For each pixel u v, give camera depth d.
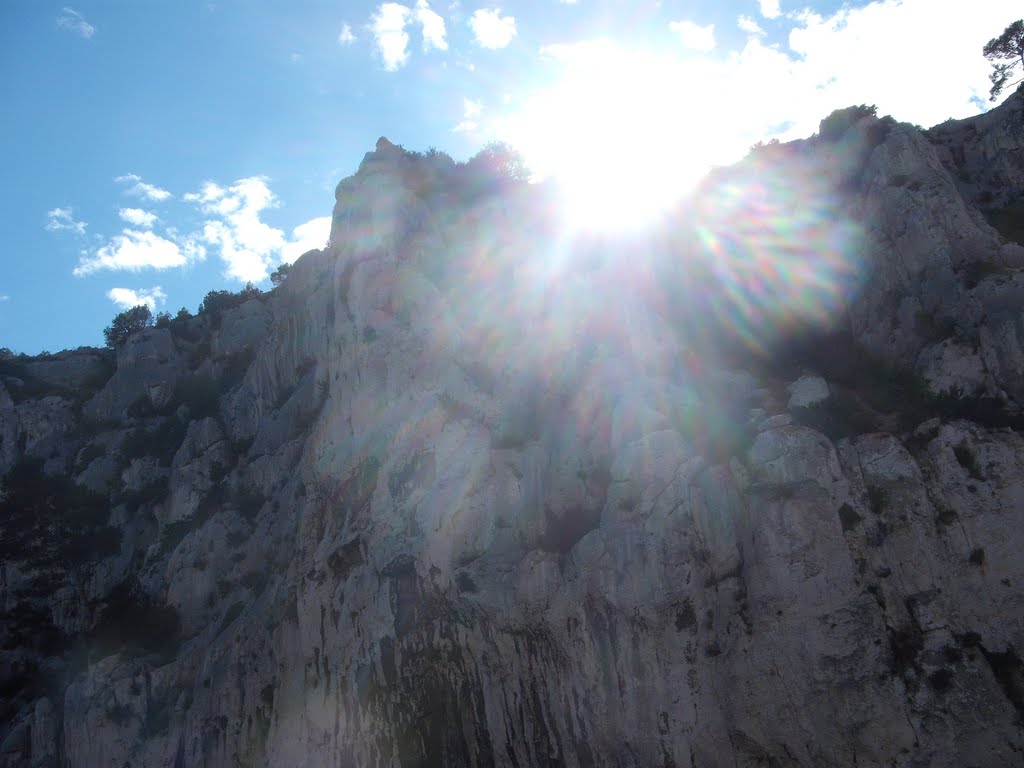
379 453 45.25
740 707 33.28
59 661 57.19
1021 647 32.22
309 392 56.88
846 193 46.12
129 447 66.50
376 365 47.34
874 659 32.22
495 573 38.72
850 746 31.53
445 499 41.66
